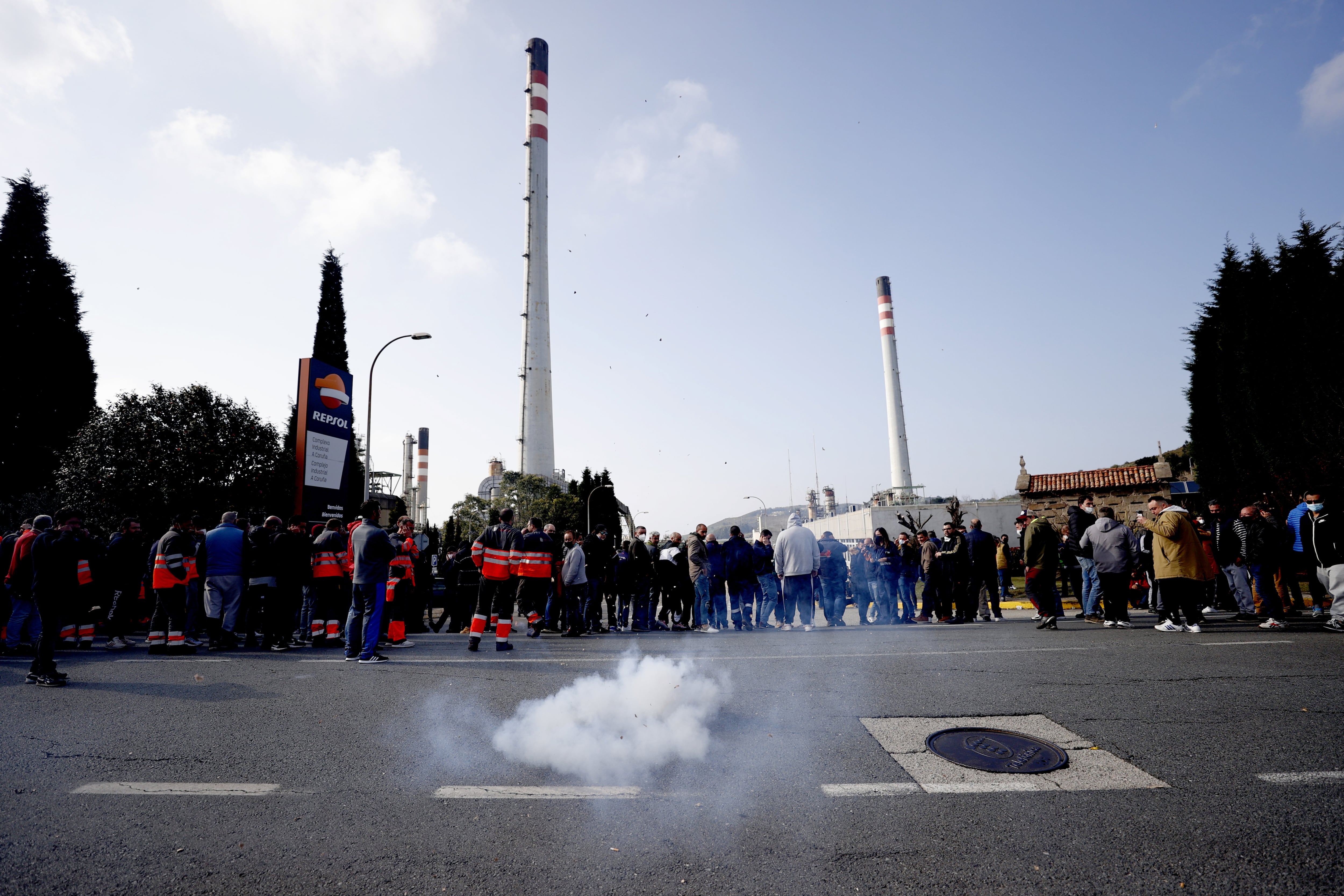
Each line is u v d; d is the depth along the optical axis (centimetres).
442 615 1561
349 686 637
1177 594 934
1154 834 303
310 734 475
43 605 661
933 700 545
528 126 6688
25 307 3200
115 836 312
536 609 1130
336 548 1008
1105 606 1059
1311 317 1903
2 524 2595
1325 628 909
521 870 277
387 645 980
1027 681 608
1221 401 2089
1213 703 518
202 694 607
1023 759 404
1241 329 2053
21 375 3105
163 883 268
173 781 385
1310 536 963
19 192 3297
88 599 987
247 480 2250
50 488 2588
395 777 388
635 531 1378
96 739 466
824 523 5294
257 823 326
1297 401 1888
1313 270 1939
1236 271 2112
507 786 372
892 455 7131
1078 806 337
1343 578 873
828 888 260
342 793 364
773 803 346
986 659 732
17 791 370
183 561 898
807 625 1234
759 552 1338
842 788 364
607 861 285
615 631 1278
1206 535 1185
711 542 1323
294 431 3256
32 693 618
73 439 2348
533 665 750
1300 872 267
